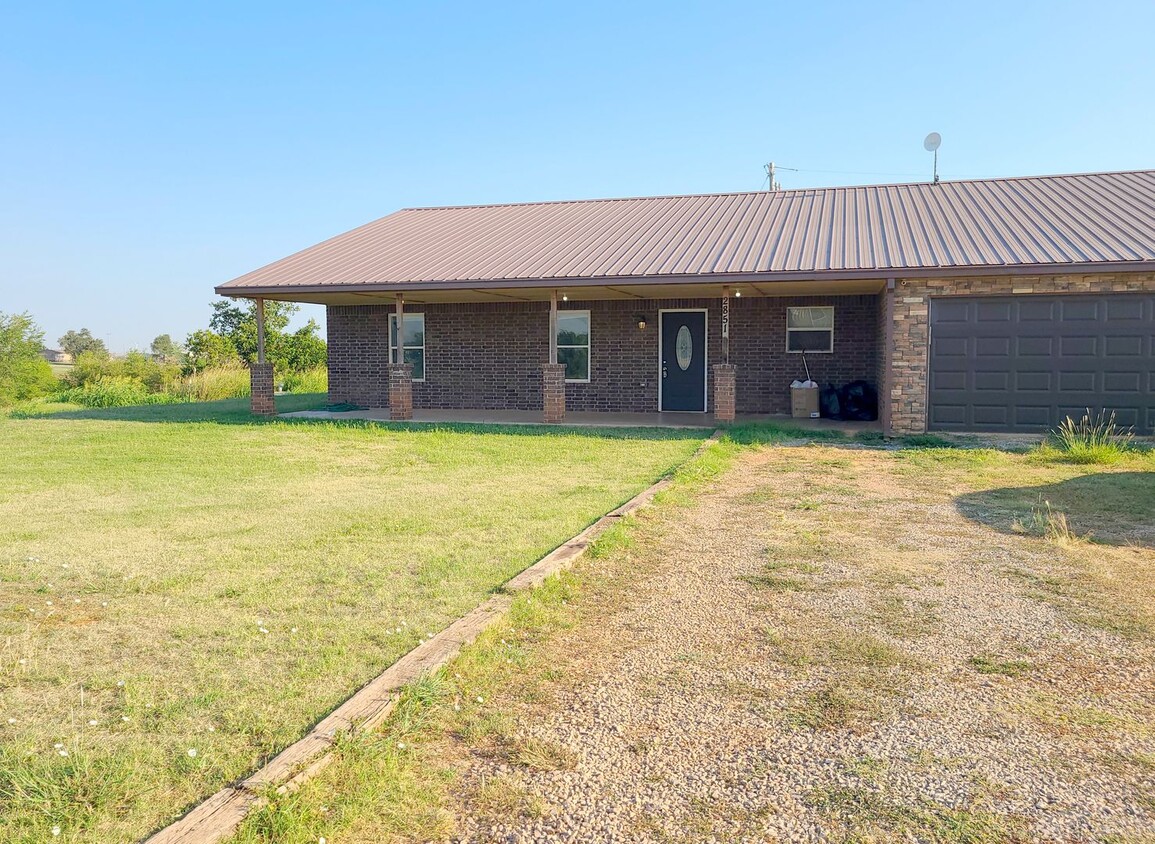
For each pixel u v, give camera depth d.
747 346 17.11
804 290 15.52
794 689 3.85
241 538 6.55
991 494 8.52
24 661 4.05
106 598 5.04
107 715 3.51
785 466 10.48
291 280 15.96
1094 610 4.88
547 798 2.97
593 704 3.71
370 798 2.91
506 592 5.07
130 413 17.88
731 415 14.69
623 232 17.30
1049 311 12.92
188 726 3.41
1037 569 5.73
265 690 3.75
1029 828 2.78
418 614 4.75
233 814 2.73
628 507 7.56
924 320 13.24
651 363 17.66
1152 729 3.45
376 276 15.61
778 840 2.73
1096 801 2.93
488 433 13.84
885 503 8.07
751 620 4.76
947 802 2.93
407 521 7.15
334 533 6.72
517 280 14.30
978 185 18.06
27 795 2.85
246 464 10.71
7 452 11.70
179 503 8.05
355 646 4.27
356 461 10.98
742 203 19.02
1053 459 10.85
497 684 3.89
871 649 4.31
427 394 18.97
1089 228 13.81
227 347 33.62
